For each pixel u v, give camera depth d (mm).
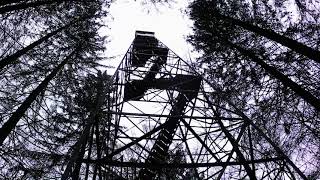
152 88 12578
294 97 10305
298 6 10375
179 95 12367
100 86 12234
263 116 11289
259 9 11234
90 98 16750
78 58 17297
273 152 10820
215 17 12188
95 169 8312
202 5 12406
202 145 9625
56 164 15680
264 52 10680
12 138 11898
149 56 15281
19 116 9961
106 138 9477
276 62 10516
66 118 17266
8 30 12430
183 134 10875
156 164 7648
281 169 8703
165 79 12875
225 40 11953
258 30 10008
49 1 11422
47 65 15078
